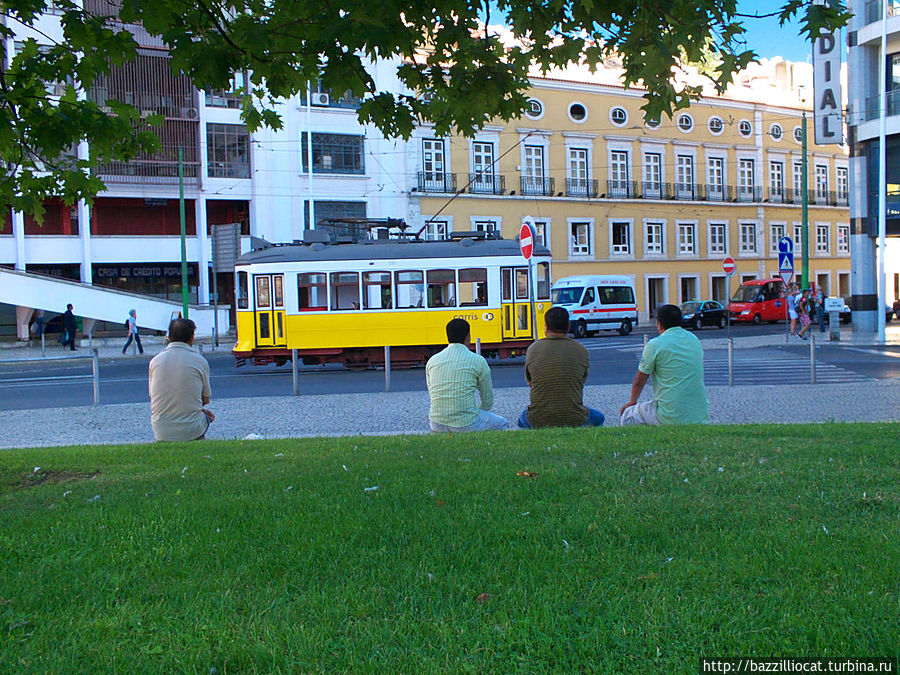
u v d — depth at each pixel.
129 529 4.64
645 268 54.12
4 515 5.07
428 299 23.44
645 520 4.54
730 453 6.40
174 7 6.42
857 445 6.76
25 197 7.26
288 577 3.86
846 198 64.19
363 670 3.00
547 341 8.91
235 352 23.42
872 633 3.19
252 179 42.84
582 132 51.12
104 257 40.75
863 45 32.03
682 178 55.66
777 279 52.75
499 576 3.80
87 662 3.09
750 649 3.12
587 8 5.95
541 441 7.25
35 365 29.30
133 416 14.13
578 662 3.05
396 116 6.84
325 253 23.30
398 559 4.05
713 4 5.92
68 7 6.51
